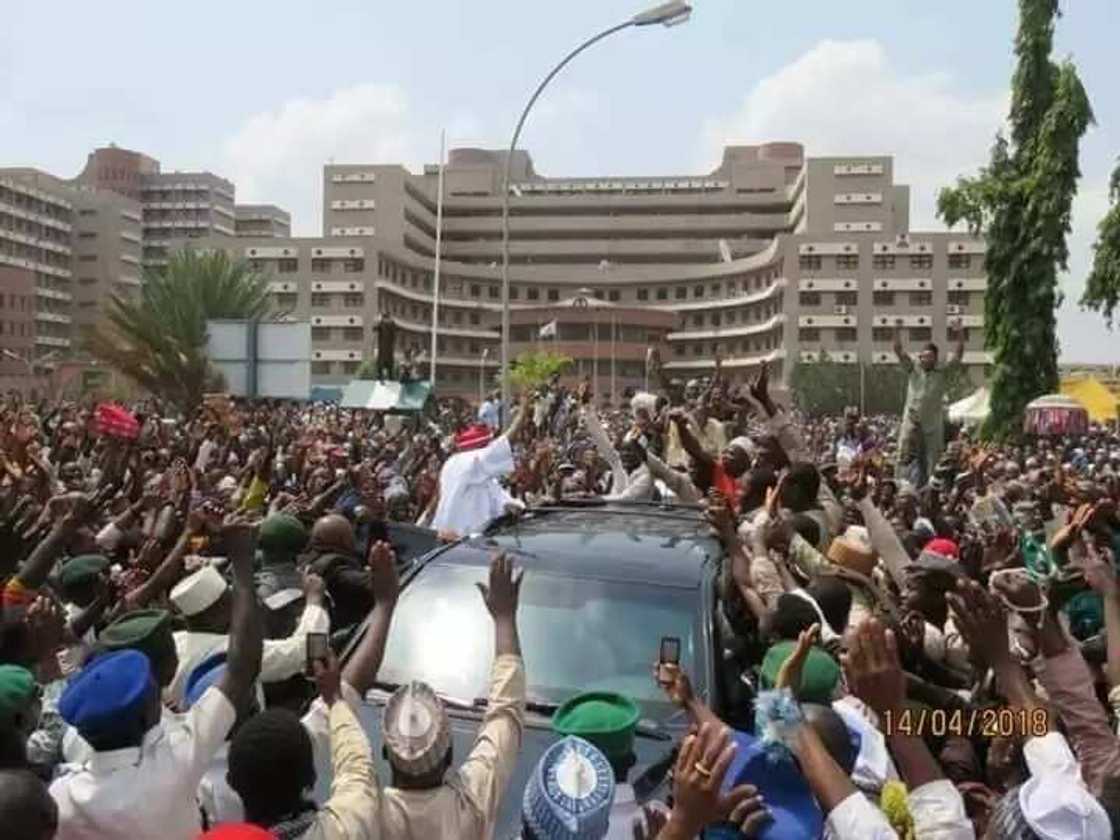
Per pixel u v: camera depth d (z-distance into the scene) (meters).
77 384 81.12
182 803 3.42
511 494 12.53
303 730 3.31
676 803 2.92
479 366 131.88
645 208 145.00
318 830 3.12
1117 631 4.71
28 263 134.25
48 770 4.18
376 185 132.75
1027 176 24.00
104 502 8.05
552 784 3.09
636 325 117.94
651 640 5.39
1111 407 35.00
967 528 10.57
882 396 95.00
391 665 5.43
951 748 4.59
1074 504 9.47
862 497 7.53
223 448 15.45
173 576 5.89
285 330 18.27
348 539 7.05
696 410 12.25
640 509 7.53
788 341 115.12
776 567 6.29
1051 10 23.94
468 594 5.74
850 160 129.00
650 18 21.88
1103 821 3.08
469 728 5.01
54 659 4.90
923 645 5.67
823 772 3.17
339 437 21.77
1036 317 24.22
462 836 3.25
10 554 6.17
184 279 63.50
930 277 113.62
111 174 164.38
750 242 140.38
